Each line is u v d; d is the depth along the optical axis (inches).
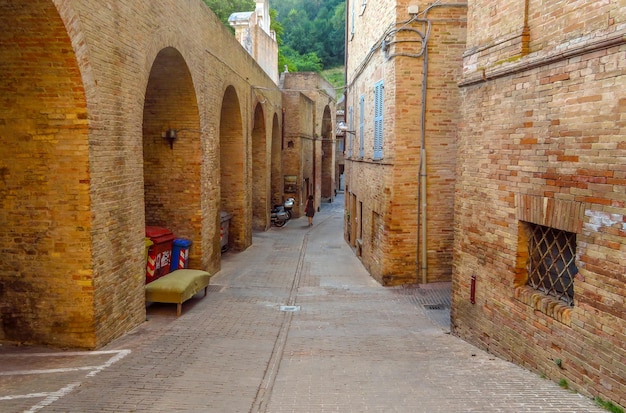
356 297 448.5
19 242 273.4
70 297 275.3
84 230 270.1
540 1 231.8
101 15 276.1
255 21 1044.5
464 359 268.7
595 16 198.1
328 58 2513.5
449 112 457.7
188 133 476.4
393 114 459.2
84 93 259.8
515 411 190.7
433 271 479.2
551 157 221.0
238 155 694.5
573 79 207.2
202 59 477.4
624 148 182.7
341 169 1822.1
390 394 218.1
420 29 450.6
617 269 185.8
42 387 221.0
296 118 1101.1
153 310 387.9
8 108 263.1
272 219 986.7
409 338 321.1
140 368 250.8
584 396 201.9
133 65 320.8
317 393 221.9
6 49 246.2
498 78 261.7
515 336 252.2
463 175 304.2
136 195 330.3
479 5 283.6
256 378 243.8
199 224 486.9
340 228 973.2
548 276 235.1
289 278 540.1
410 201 467.2
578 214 205.3
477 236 288.5
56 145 265.1
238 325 356.2
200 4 464.1
